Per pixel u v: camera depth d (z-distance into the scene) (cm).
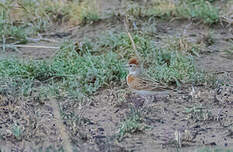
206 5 1703
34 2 1727
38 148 1046
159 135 1106
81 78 1345
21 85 1321
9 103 1233
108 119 1173
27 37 1609
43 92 1282
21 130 1105
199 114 1181
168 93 1242
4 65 1398
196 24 1661
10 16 1684
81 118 1168
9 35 1596
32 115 1181
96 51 1519
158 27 1652
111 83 1333
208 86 1334
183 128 1139
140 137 1097
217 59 1487
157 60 1462
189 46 1523
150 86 1209
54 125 1142
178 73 1371
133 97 1279
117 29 1634
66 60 1434
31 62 1403
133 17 1672
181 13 1692
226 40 1580
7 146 1059
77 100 1256
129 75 1243
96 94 1289
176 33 1619
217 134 1115
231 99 1267
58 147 1048
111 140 1080
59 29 1658
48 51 1530
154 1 1769
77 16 1681
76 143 1069
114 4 1777
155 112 1209
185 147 1059
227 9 1722
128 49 1489
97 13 1689
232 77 1387
